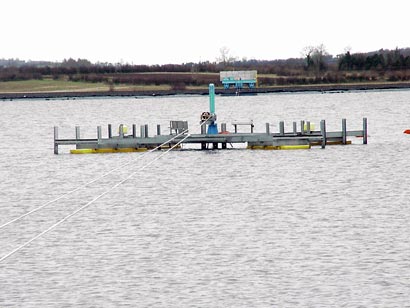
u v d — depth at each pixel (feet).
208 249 538.47
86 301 446.60
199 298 447.42
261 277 478.18
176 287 464.24
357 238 560.61
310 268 493.36
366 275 479.00
